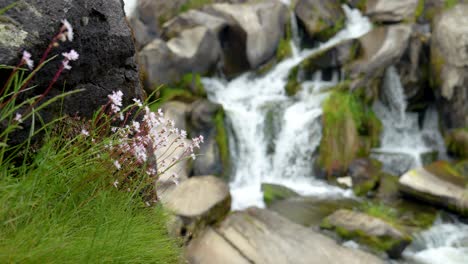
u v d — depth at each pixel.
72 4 2.54
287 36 11.16
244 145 8.71
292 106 9.22
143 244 2.52
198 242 5.14
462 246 5.96
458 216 6.64
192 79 9.52
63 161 2.28
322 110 8.76
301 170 8.50
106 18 2.85
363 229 5.77
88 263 1.94
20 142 2.30
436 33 9.34
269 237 5.44
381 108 9.40
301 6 11.36
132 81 3.13
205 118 8.41
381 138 9.07
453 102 8.71
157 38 10.61
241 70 10.50
